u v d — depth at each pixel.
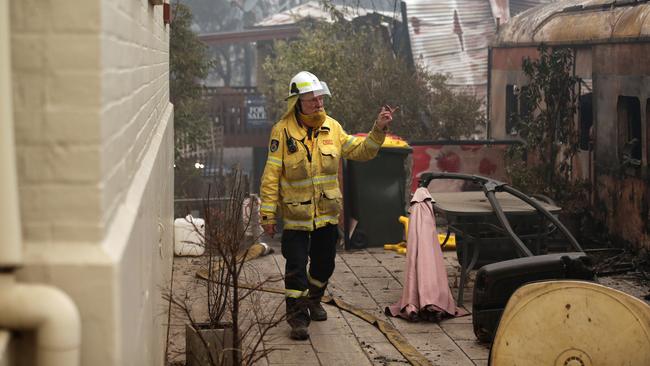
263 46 34.31
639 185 10.11
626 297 4.85
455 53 22.67
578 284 4.89
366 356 6.41
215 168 26.88
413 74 19.42
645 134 10.05
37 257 2.70
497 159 13.74
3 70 2.62
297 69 21.28
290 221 6.78
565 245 10.56
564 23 12.95
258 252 9.47
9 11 2.71
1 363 2.49
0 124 2.62
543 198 8.14
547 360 4.90
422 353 6.54
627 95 10.55
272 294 7.95
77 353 2.68
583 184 11.73
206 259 9.05
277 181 6.74
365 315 7.40
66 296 2.69
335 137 6.88
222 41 33.66
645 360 4.84
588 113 12.05
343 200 10.38
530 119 13.82
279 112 24.48
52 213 2.75
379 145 6.87
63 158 2.75
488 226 7.72
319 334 6.91
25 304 2.63
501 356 4.94
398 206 10.41
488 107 17.33
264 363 6.18
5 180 2.62
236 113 33.12
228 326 5.75
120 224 3.07
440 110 18.73
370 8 40.62
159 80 7.29
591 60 11.74
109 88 2.95
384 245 10.38
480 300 6.62
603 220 11.16
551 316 4.89
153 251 4.90
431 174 7.93
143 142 4.90
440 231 12.08
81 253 2.73
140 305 3.64
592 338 4.88
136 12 4.29
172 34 21.47
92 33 2.74
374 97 18.83
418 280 7.45
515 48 15.28
